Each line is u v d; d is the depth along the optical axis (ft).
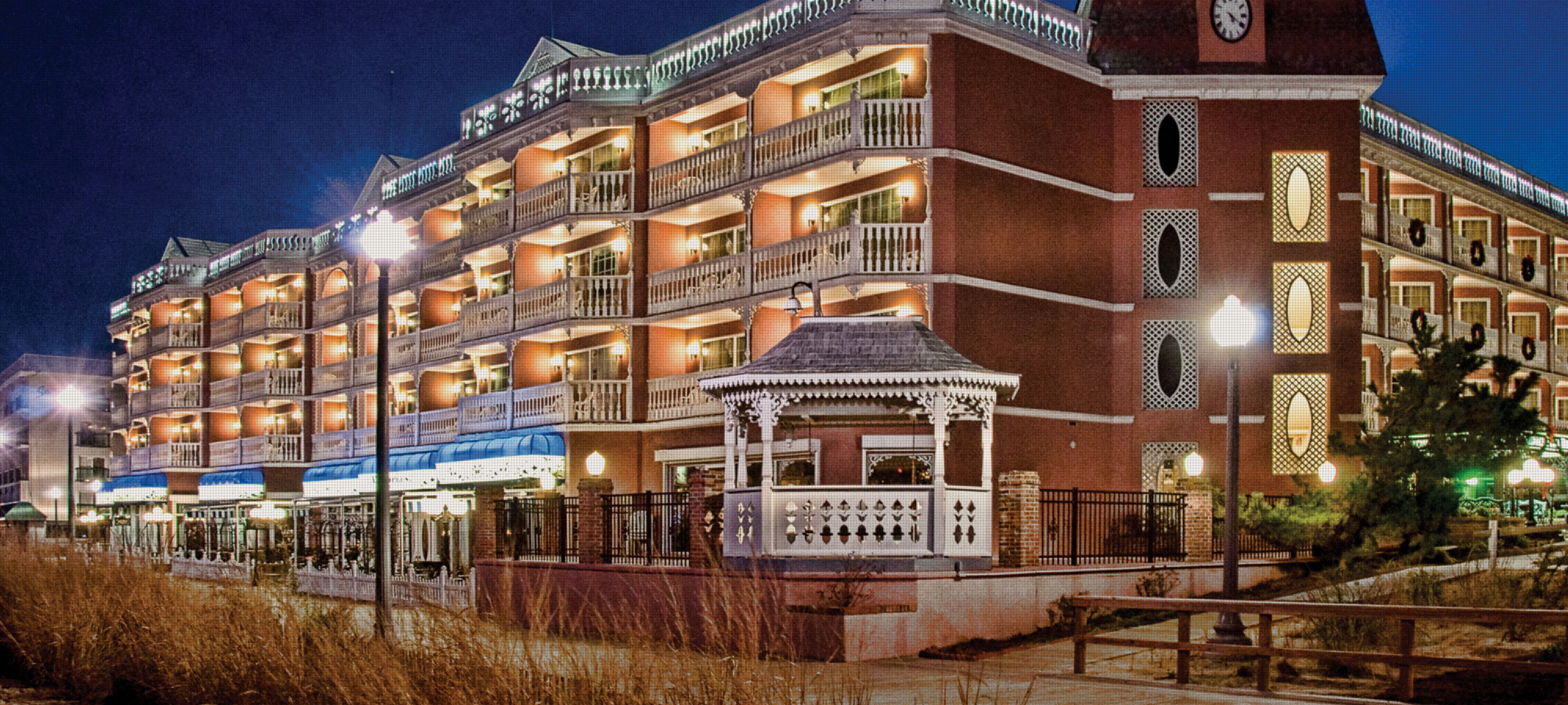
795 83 119.55
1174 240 114.62
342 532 162.30
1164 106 115.75
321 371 192.95
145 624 59.06
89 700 61.31
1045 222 109.60
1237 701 47.42
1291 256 114.42
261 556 135.85
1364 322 136.87
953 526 70.64
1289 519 87.51
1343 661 46.78
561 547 85.97
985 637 68.64
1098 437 111.24
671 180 126.93
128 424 247.09
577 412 128.57
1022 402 105.70
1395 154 139.44
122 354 250.98
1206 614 73.46
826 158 108.27
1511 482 100.27
